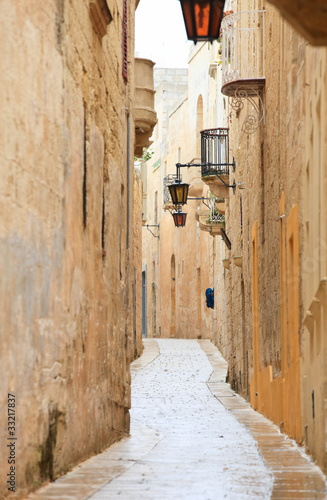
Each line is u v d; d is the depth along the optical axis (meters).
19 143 6.69
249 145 20.91
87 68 9.94
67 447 8.62
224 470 8.77
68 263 8.68
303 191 11.10
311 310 9.47
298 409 11.82
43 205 7.52
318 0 4.84
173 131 58.09
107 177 11.88
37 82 7.32
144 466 9.20
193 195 50.31
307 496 6.93
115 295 12.69
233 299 27.06
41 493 7.03
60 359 8.26
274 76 15.54
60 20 8.30
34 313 7.16
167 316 60.44
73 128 8.98
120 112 13.52
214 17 7.60
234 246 26.55
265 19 17.23
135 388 25.42
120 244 13.45
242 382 23.50
